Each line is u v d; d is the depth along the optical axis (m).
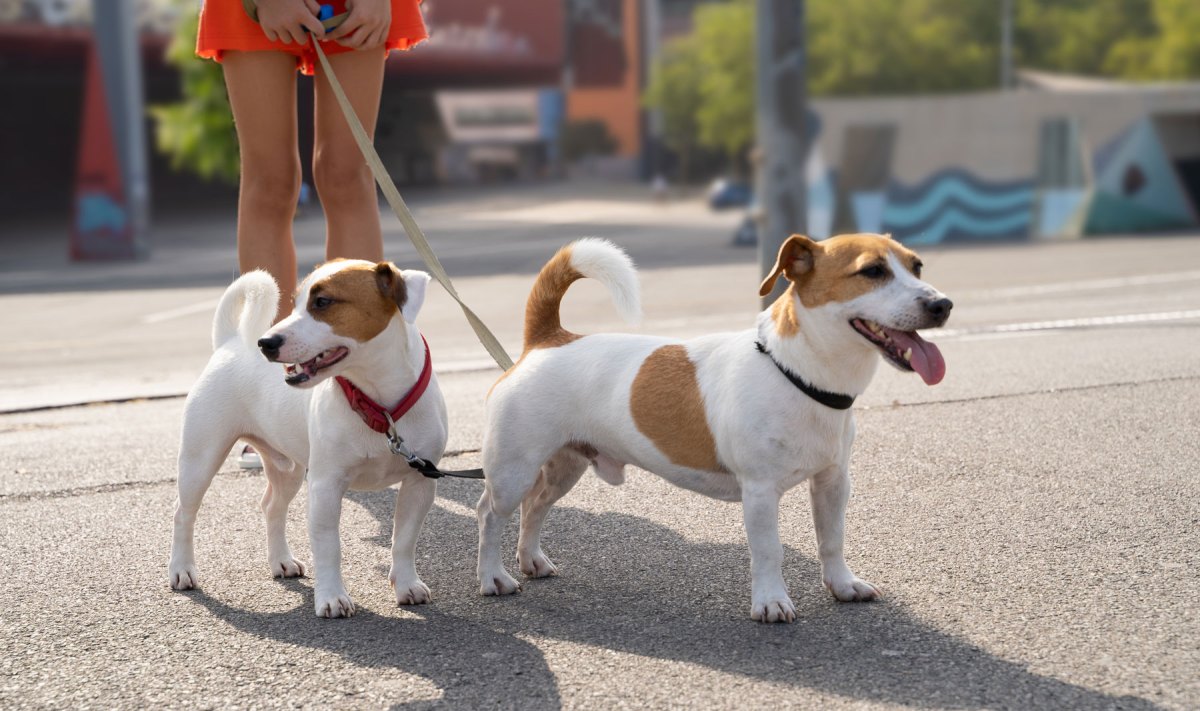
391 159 28.11
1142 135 30.39
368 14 4.77
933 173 31.59
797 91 9.80
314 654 3.35
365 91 5.14
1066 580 3.70
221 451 4.01
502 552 4.37
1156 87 30.39
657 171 36.59
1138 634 3.25
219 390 4.00
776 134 9.79
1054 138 30.66
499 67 35.31
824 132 32.81
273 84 5.05
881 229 31.69
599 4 36.56
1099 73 34.81
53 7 38.16
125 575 4.11
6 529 4.64
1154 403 6.09
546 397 3.82
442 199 25.84
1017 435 5.57
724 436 3.54
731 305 13.17
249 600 3.86
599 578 3.97
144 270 24.42
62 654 3.40
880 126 32.31
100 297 18.38
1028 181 30.66
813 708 2.86
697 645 3.32
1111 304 11.38
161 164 54.78
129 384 8.80
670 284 15.81
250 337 4.03
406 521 3.80
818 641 3.31
